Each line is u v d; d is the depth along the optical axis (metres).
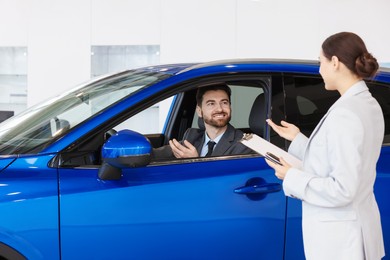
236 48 6.76
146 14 6.97
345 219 1.61
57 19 7.20
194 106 2.98
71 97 2.40
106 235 1.94
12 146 2.04
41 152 1.96
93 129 2.01
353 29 6.46
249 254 2.08
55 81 7.28
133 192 1.96
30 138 2.07
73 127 2.03
